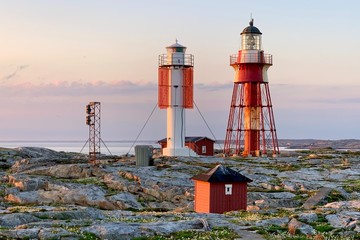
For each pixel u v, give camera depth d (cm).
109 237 4556
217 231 4872
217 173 6862
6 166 11900
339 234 4825
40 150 14275
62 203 8069
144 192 8694
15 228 4875
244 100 14438
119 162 11669
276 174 10056
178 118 13612
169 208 7875
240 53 14488
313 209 6391
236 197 6838
